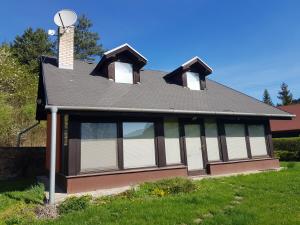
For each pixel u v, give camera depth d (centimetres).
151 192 824
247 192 824
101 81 1240
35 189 929
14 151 1374
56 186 1043
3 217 633
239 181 1010
